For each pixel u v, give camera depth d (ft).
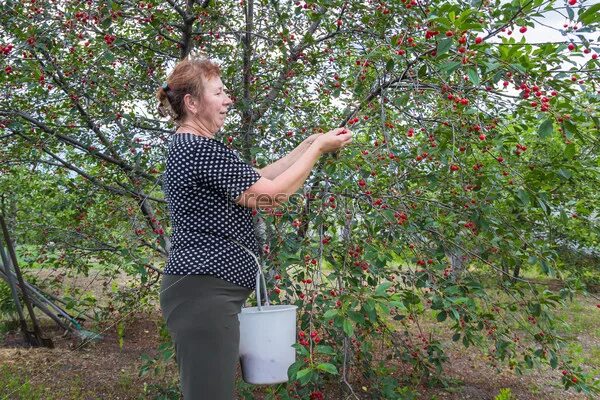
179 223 5.35
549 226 10.23
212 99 5.67
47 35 11.13
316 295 7.50
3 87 12.51
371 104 8.79
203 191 5.23
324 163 8.13
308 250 8.00
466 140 8.36
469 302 8.80
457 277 9.50
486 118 8.41
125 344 17.25
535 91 6.60
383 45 7.97
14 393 12.87
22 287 16.03
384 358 15.72
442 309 8.96
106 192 13.75
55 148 14.24
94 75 12.06
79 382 13.79
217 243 5.20
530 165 8.89
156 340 17.80
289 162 6.48
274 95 12.80
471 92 7.75
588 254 16.60
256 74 13.19
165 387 10.99
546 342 10.12
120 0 11.27
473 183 9.30
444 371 15.31
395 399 10.38
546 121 6.23
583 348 17.85
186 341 4.98
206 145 5.26
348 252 8.25
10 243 15.35
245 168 5.23
